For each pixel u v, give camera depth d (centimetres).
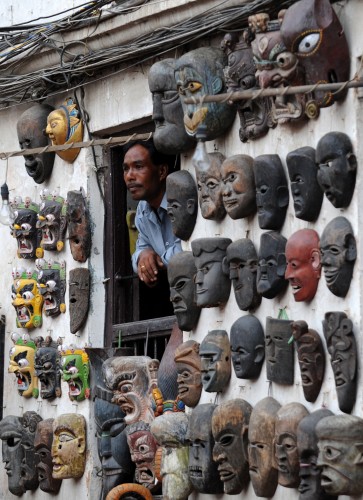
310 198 946
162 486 1045
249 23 956
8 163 1255
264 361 988
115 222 1158
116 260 1155
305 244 945
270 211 972
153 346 1127
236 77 992
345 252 920
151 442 1064
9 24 1270
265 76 952
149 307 1175
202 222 1047
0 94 1205
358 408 909
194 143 1049
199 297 1021
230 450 989
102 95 1148
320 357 934
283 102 954
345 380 909
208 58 1017
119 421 1102
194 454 1014
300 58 931
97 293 1154
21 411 1220
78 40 1136
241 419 988
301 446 923
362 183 922
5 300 1254
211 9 1027
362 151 924
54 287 1174
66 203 1167
